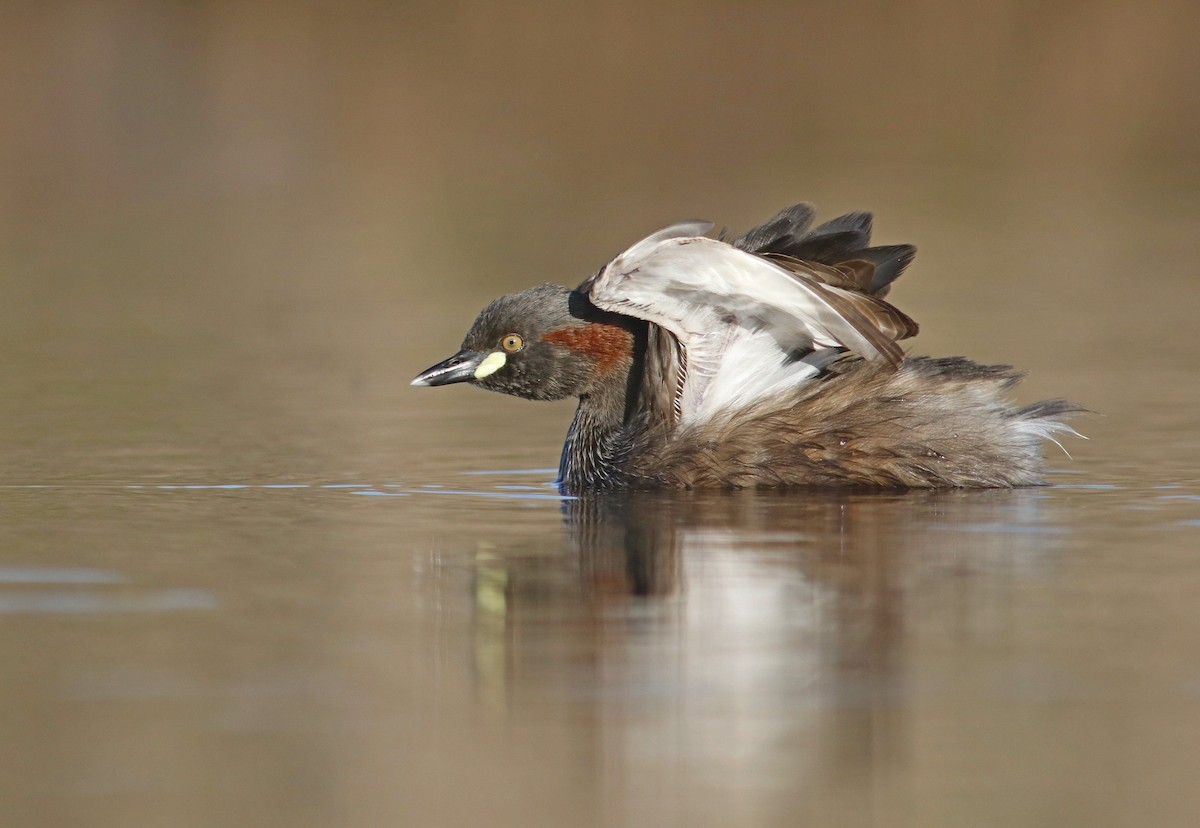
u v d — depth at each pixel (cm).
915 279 2692
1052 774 755
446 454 1564
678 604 998
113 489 1384
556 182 3481
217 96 3934
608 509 1296
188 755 775
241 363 2077
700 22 4391
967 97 4100
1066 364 2000
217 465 1495
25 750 782
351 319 2388
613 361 1448
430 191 3466
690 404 1382
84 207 3403
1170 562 1091
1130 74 4197
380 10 4322
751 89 4125
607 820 716
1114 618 963
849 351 1379
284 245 3042
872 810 727
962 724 806
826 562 1095
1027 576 1059
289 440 1623
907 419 1343
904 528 1196
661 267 1287
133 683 862
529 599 1012
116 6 4150
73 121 3828
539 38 4278
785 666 881
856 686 855
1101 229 3128
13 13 4075
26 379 1956
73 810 726
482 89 4019
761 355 1368
